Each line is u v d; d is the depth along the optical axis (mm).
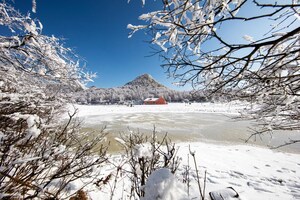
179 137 10508
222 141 9883
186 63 1582
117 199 2535
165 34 1515
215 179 4020
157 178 1110
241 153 6887
